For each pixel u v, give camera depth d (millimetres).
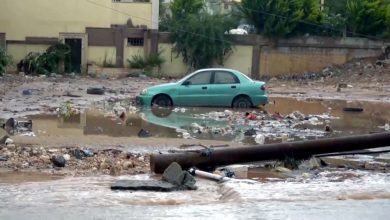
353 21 85000
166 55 84438
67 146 25125
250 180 20484
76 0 82688
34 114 36656
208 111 41250
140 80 75125
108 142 26672
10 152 23391
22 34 82312
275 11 83312
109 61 83250
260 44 84625
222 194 18250
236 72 43719
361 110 45938
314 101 53469
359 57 84562
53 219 14562
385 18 84812
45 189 18203
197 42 83062
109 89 58625
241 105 43344
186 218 14664
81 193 17766
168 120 36000
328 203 16531
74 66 82875
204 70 43531
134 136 28984
